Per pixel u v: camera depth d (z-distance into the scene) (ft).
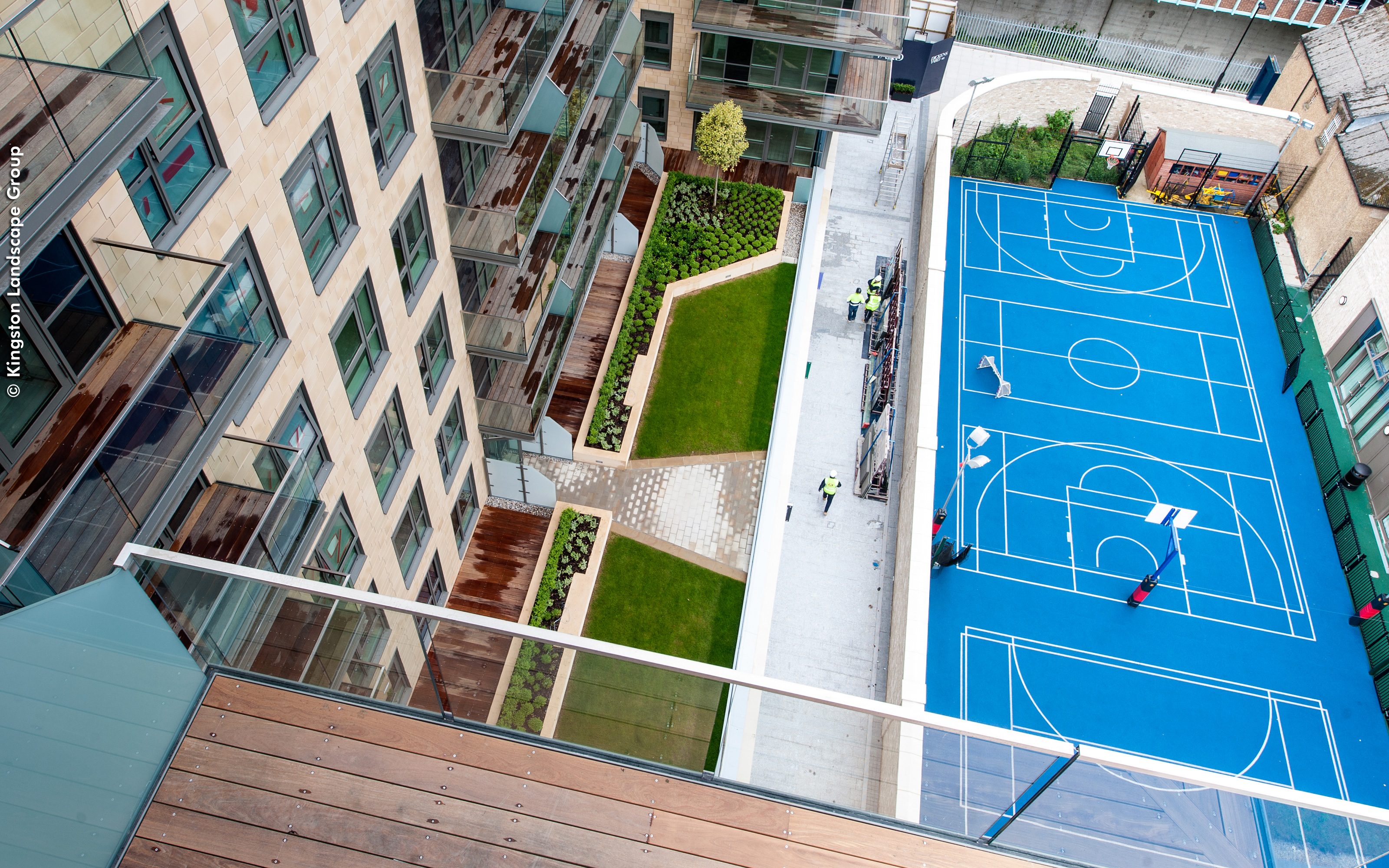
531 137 60.29
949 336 99.04
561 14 55.88
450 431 62.49
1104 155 111.65
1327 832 25.25
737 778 26.55
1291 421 93.81
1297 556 83.82
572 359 83.76
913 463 81.82
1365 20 114.93
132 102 25.80
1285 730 73.26
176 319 30.81
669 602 70.18
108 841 23.29
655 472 77.92
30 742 19.88
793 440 78.79
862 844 25.93
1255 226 110.93
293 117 36.96
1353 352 94.27
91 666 21.53
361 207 43.93
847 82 98.53
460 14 51.52
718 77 98.02
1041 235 109.60
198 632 26.17
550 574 69.10
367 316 47.57
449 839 24.64
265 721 26.11
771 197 100.63
